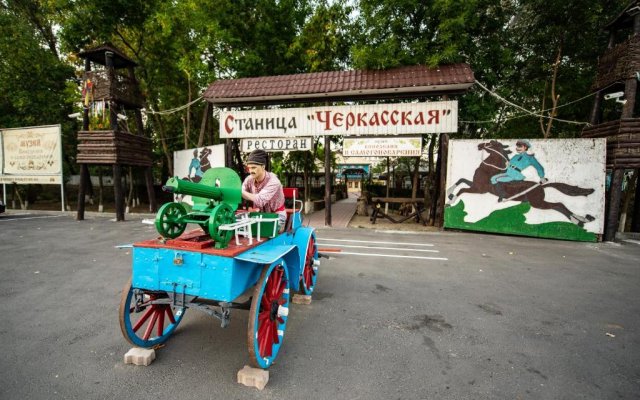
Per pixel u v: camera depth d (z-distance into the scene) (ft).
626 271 18.65
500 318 12.24
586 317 12.41
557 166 27.94
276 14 46.47
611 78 28.32
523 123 42.70
